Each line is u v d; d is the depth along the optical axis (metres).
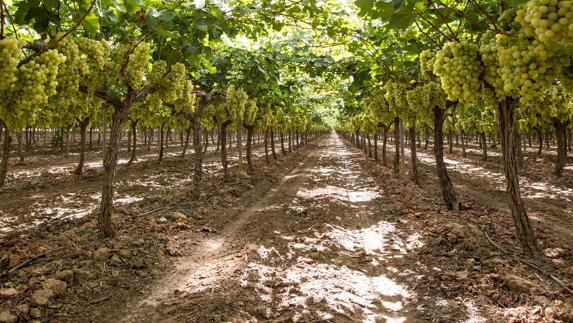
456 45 3.11
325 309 4.26
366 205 10.25
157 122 19.17
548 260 5.32
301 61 10.48
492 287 4.52
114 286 4.82
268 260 5.76
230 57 10.20
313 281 5.02
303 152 32.78
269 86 12.33
